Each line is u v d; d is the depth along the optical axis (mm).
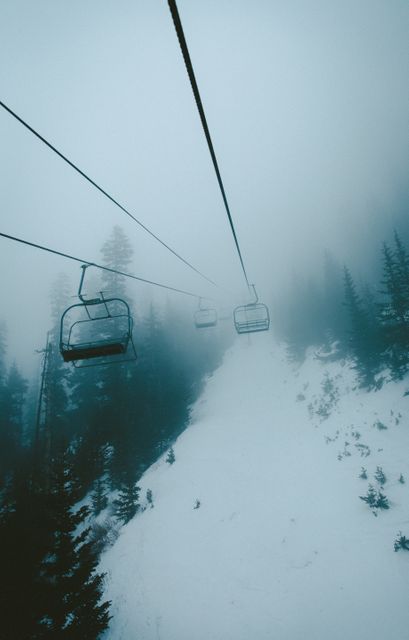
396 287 24875
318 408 28500
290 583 13109
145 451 29297
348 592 11852
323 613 11508
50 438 24422
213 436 29094
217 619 12703
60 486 13188
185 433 32312
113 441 27719
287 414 30188
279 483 19812
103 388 29500
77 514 12945
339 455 19922
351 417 24016
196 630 12570
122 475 26266
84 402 32250
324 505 16562
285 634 11352
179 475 23984
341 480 17828
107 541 20109
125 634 13367
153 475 25875
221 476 22297
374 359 27000
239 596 13328
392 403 22625
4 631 9664
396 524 13617
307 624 11383
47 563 11727
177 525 18828
